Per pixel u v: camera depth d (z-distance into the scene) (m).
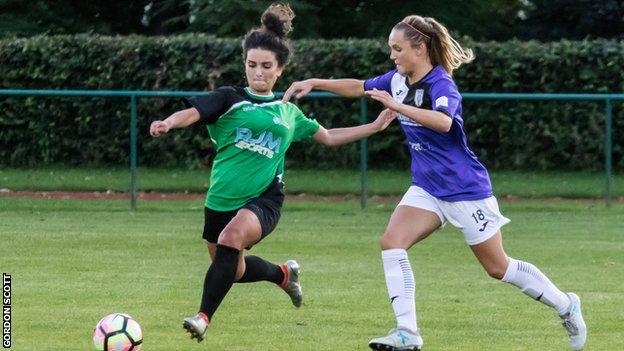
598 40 48.31
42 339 18.38
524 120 45.50
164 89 48.94
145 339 18.52
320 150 45.12
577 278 25.44
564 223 36.19
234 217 17.06
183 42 48.88
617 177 44.59
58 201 40.69
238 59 48.75
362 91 18.06
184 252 28.97
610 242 31.67
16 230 33.06
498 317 20.77
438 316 20.84
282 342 18.42
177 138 45.38
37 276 24.83
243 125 17.16
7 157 45.12
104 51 49.09
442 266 27.23
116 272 25.55
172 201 41.19
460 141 16.80
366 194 40.62
